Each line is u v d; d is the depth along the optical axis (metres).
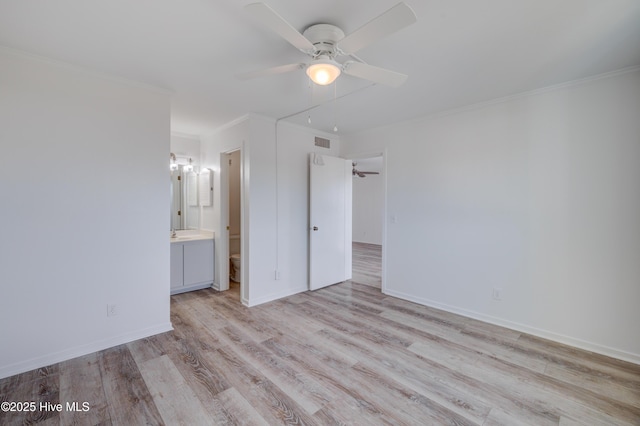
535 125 2.86
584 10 1.67
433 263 3.63
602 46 2.06
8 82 2.14
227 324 3.12
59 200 2.34
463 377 2.19
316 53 1.82
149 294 2.81
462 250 3.38
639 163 2.37
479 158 3.23
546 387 2.08
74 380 2.12
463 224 3.37
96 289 2.52
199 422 1.74
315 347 2.63
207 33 1.92
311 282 4.29
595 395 2.00
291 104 3.27
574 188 2.66
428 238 3.67
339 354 2.51
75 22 1.80
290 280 4.13
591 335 2.60
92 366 2.30
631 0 1.58
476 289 3.28
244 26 1.84
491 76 2.54
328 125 4.12
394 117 3.73
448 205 3.48
